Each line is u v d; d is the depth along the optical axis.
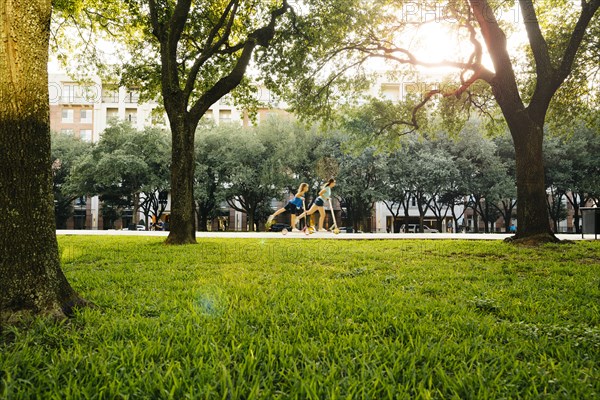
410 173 36.12
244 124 57.28
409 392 2.09
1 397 1.95
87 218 58.41
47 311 3.14
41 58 3.26
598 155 34.09
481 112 19.09
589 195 36.62
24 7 3.13
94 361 2.39
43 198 3.26
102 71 16.70
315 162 36.12
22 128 3.12
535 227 11.27
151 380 2.15
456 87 17.25
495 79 12.19
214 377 2.17
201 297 4.28
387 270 6.43
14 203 3.09
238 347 2.60
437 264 7.14
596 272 6.18
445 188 36.88
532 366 2.39
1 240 3.03
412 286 4.99
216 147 39.56
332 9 14.57
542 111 11.52
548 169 35.59
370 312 3.63
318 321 3.32
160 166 39.59
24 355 2.43
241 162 38.41
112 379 2.19
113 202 44.75
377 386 2.12
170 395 1.93
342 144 20.23
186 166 11.92
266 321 3.33
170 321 3.32
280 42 15.72
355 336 2.90
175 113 11.81
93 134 58.56
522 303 4.04
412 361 2.40
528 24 11.77
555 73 11.33
